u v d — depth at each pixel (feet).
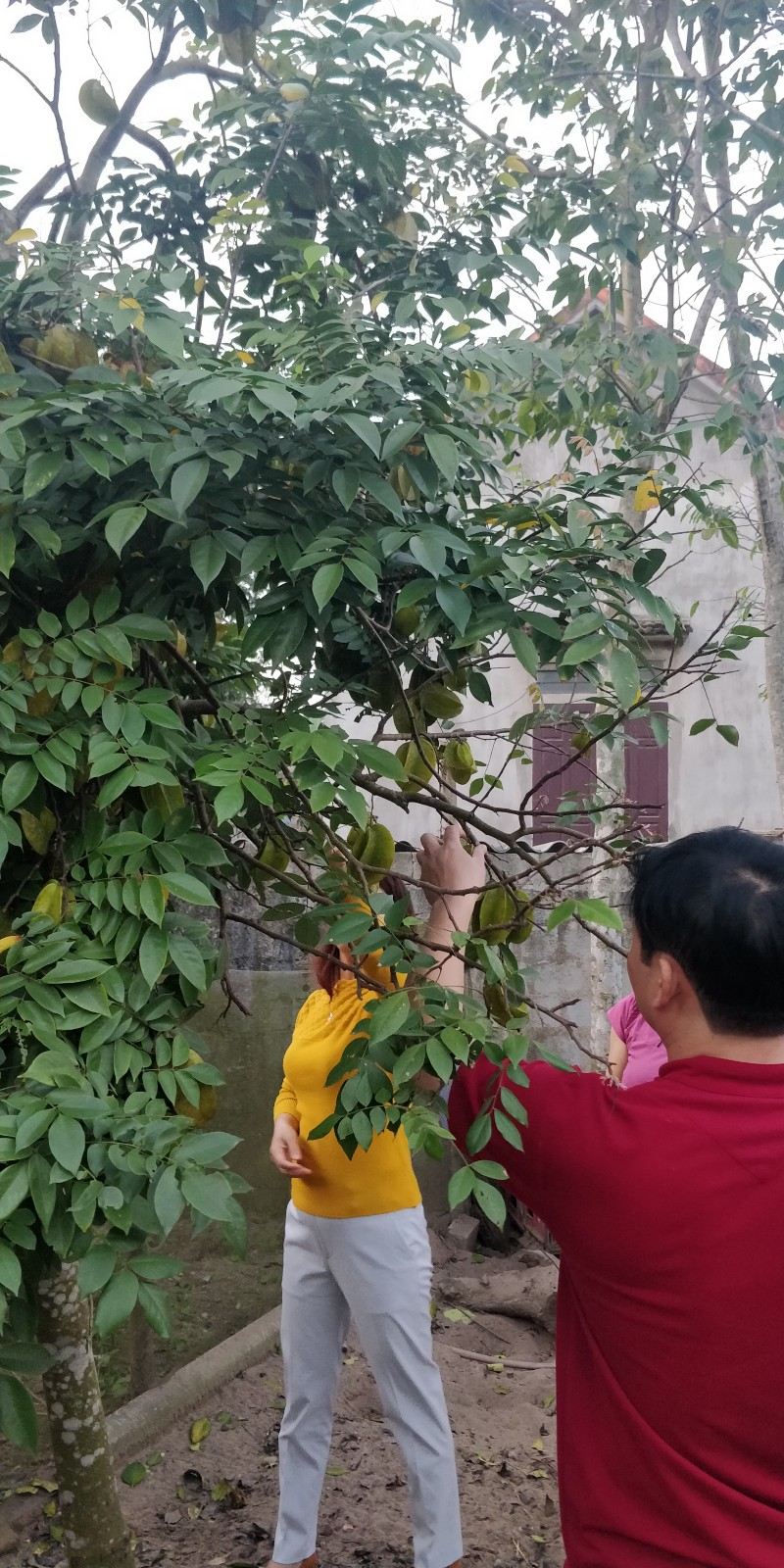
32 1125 3.84
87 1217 3.77
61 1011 4.34
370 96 8.03
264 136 8.09
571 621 5.13
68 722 4.96
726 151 15.23
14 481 5.09
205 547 4.85
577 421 13.21
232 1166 13.75
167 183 7.91
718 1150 3.25
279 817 6.10
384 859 6.13
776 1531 3.01
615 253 13.07
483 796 7.26
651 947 3.56
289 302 7.32
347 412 4.74
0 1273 3.69
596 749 14.87
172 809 5.41
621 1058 11.29
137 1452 9.81
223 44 7.87
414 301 6.02
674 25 15.19
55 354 5.58
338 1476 9.73
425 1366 7.56
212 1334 12.16
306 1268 7.79
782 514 15.60
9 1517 8.80
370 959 6.44
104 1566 7.36
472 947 4.89
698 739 25.07
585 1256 3.39
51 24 6.77
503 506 5.57
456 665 5.83
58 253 5.61
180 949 4.69
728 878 3.40
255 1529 8.79
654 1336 3.21
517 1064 3.71
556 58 15.01
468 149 11.39
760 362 13.28
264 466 5.27
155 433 4.90
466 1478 9.76
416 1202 7.66
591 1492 3.32
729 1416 3.11
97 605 5.10
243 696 7.81
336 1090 7.34
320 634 5.79
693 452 23.90
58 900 4.82
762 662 24.64
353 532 5.13
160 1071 4.71
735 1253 3.13
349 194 8.53
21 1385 3.83
